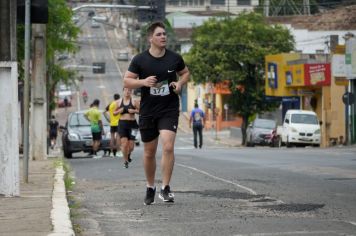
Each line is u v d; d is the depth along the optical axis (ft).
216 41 393.09
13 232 54.85
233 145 382.01
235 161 149.79
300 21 464.65
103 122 209.87
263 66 402.52
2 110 77.51
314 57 376.89
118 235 58.49
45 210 67.15
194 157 169.78
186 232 59.36
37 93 163.94
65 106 588.09
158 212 70.69
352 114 308.40
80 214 69.77
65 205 70.95
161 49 74.28
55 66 285.84
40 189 87.81
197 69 395.34
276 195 83.41
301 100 377.09
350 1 456.04
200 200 79.51
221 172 117.80
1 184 78.28
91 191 91.91
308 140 302.66
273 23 482.28
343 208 72.49
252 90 402.11
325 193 85.35
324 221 64.23
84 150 200.64
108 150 201.46
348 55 308.19
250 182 99.45
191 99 605.31
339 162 144.36
